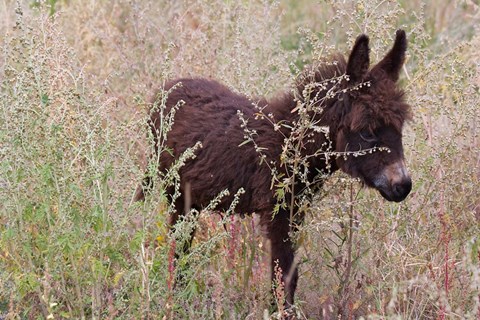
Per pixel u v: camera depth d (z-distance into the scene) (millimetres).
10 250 10414
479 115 13336
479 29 17391
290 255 11836
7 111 10328
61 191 10055
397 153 11164
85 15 19047
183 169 12391
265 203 11742
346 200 12305
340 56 11953
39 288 10109
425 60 14438
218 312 10648
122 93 16375
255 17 18219
